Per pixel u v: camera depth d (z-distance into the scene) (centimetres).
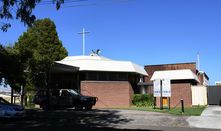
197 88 3906
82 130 1848
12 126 1988
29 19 1969
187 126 2100
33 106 3794
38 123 2161
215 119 2362
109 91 3984
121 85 4038
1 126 1983
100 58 4172
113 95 3991
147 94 4062
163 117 2475
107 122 2261
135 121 2308
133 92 4250
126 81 4069
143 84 4375
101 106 3931
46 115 2620
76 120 2352
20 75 3112
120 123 2219
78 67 3906
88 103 3191
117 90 4012
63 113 2769
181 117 2467
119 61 4109
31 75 3516
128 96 4034
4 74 3012
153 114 2681
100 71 3975
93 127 1995
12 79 3073
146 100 4047
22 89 3381
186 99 3828
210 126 2102
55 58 5141
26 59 3209
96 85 3962
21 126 1991
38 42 4756
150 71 5234
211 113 2738
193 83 4744
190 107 3569
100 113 2781
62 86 4075
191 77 4431
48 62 3559
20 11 1941
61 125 2073
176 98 3859
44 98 3306
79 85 3972
